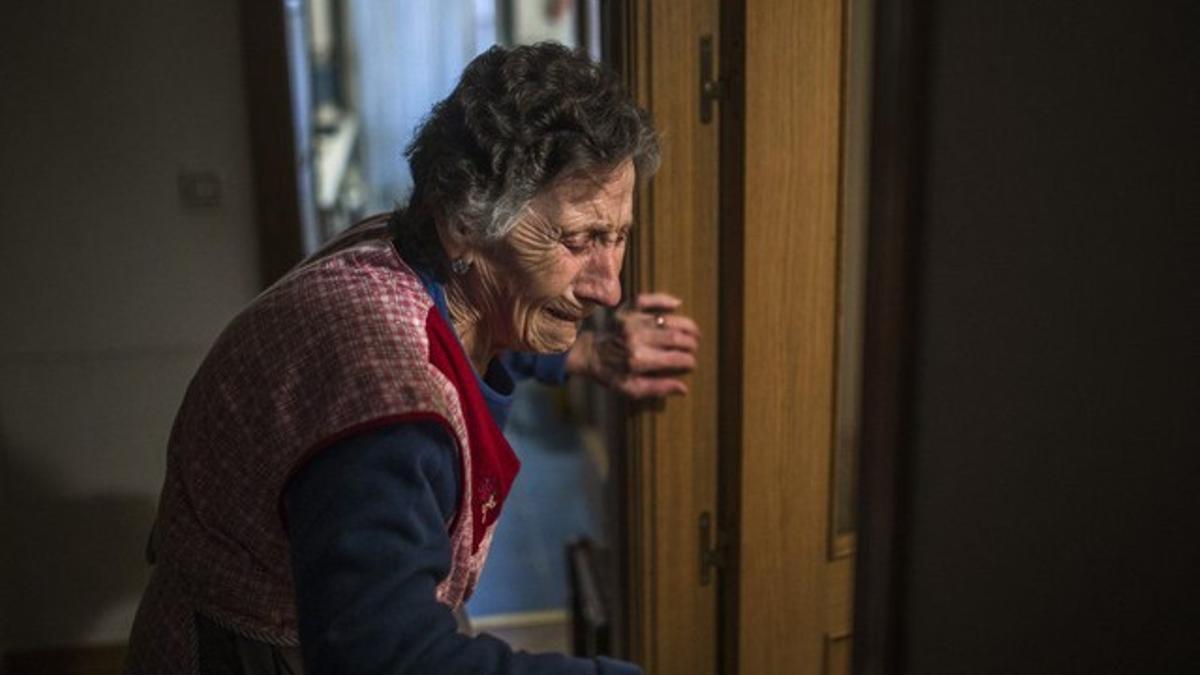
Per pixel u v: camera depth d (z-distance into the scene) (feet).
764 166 4.95
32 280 7.85
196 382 3.23
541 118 2.94
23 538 8.32
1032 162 2.42
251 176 7.84
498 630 9.63
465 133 2.99
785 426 5.36
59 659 8.52
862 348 2.84
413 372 2.85
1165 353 2.29
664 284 5.22
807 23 4.83
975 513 2.68
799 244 5.10
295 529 2.72
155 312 8.00
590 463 12.60
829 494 5.55
